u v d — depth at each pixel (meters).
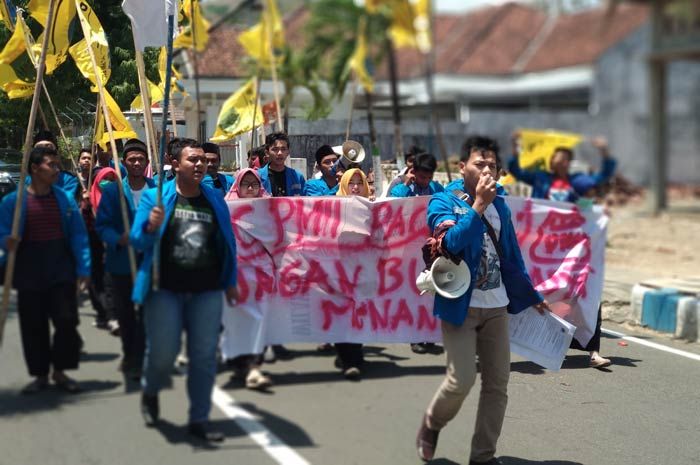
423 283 4.49
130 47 7.84
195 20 8.91
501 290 4.62
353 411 5.05
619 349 7.54
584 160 29.02
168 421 4.51
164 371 4.48
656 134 23.84
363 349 6.63
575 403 5.86
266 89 13.39
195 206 4.52
